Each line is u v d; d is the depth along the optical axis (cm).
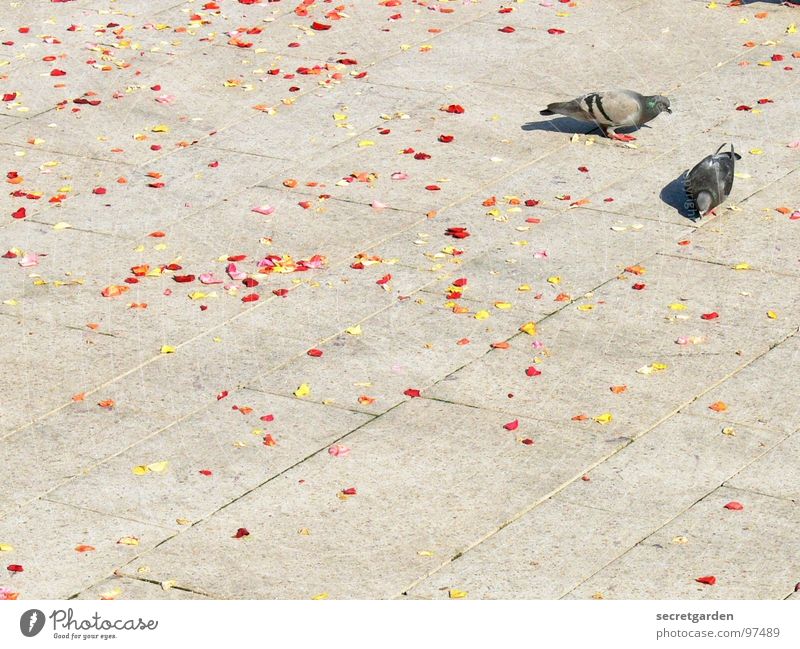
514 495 1402
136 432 1522
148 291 1808
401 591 1273
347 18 2727
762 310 1717
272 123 2289
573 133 2220
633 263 1838
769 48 2519
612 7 2744
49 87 2444
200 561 1321
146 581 1295
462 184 2066
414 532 1354
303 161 2156
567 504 1387
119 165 2161
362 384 1595
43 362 1655
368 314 1739
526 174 2092
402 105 2336
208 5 2806
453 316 1728
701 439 1478
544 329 1692
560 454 1462
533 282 1798
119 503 1406
